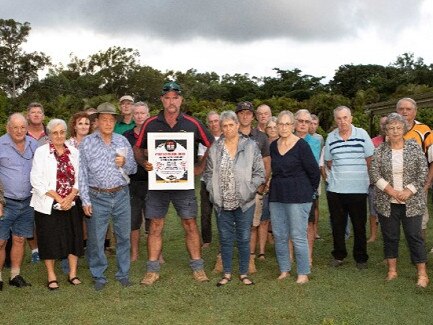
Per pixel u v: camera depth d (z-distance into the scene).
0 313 4.66
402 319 4.45
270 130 6.43
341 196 5.97
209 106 39.19
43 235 5.24
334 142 6.02
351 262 6.39
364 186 5.88
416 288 5.27
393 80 60.31
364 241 6.00
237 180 5.28
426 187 5.45
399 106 5.97
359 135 5.91
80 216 5.51
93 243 5.36
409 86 48.31
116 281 5.60
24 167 5.43
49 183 5.20
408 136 5.92
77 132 6.24
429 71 60.09
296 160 5.41
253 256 6.01
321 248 7.15
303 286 5.36
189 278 5.70
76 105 45.66
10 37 66.25
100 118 5.23
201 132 5.59
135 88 73.25
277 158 5.52
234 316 4.55
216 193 5.34
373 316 4.50
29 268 6.22
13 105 48.72
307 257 5.51
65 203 5.20
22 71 67.81
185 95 69.94
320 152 6.76
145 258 6.70
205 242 7.35
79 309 4.75
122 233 5.49
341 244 6.14
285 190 5.46
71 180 5.32
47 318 4.54
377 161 5.46
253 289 5.29
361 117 26.92
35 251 6.43
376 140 7.08
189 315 4.60
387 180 5.41
